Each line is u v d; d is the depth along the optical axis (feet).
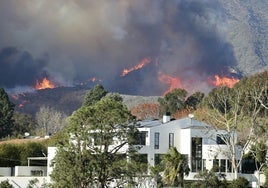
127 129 350.84
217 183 407.64
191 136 481.05
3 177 433.07
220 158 477.36
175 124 485.15
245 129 516.32
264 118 552.00
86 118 344.90
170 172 406.62
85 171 341.21
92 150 343.46
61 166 342.85
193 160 479.82
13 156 538.47
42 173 495.82
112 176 346.54
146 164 391.04
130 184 354.13
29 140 595.06
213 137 487.61
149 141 471.21
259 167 484.33
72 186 340.39
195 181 416.46
